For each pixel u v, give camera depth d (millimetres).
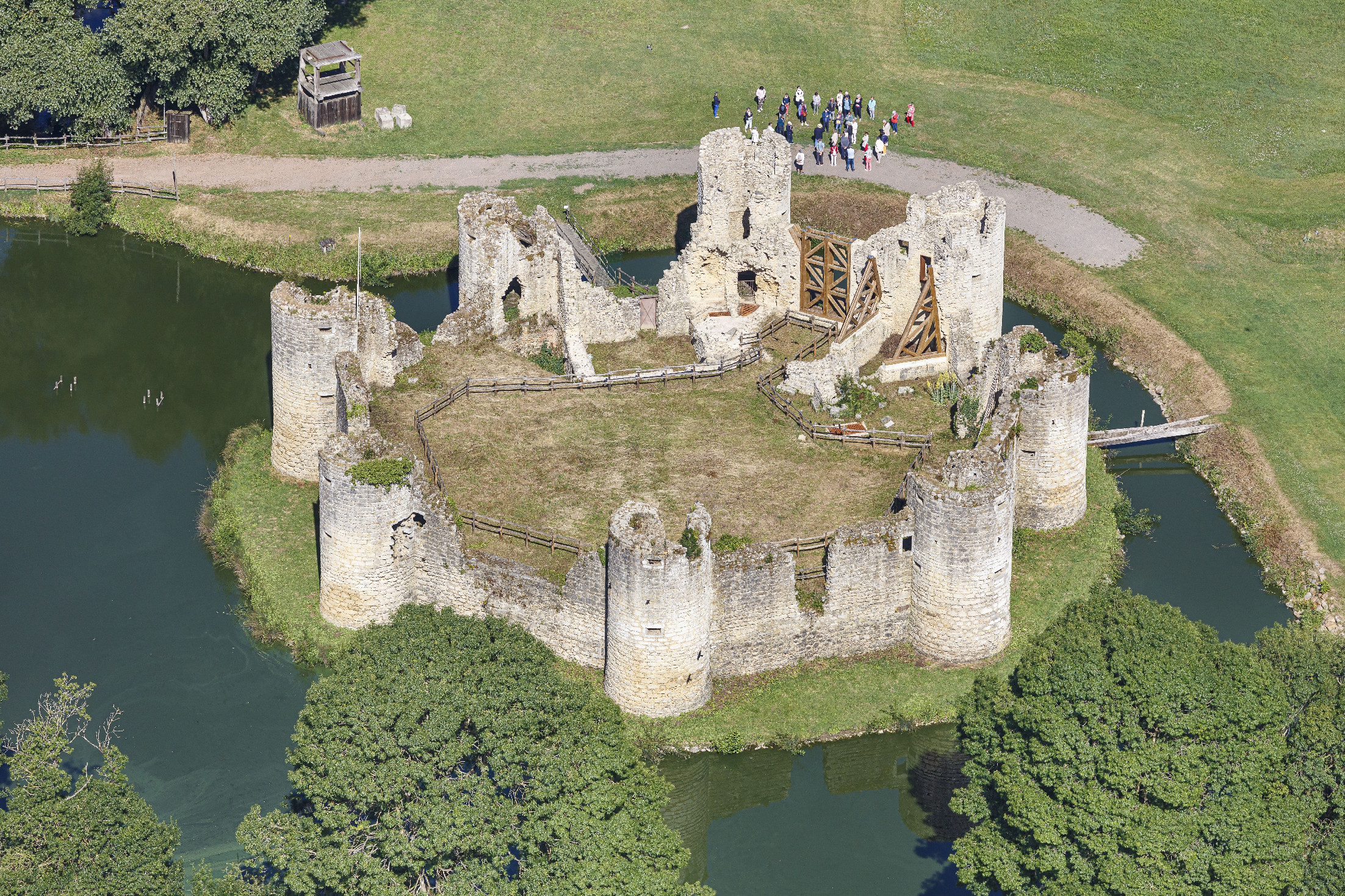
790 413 119250
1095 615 90688
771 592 101500
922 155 158375
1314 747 83625
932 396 121250
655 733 99312
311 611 108812
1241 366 131000
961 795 87938
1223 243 145375
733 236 128000
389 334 119438
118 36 156250
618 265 146750
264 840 84625
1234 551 116188
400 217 149750
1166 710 83188
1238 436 123812
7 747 96188
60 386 134375
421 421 117750
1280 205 149875
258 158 159375
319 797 85062
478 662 91938
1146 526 117688
